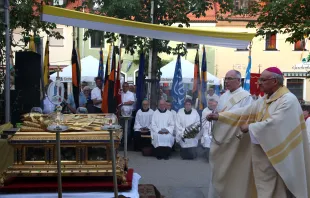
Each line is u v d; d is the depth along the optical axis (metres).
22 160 3.56
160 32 4.69
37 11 8.44
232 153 4.12
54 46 19.48
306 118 5.91
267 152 3.68
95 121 3.85
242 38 4.71
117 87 8.72
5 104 5.44
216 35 4.70
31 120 3.74
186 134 6.58
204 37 4.74
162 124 8.20
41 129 3.63
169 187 5.75
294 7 8.14
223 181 4.18
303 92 20.67
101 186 3.55
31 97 6.23
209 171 6.86
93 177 3.68
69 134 3.55
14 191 3.48
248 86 10.40
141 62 9.36
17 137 3.52
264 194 3.73
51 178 3.64
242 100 4.51
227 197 4.15
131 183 3.69
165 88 12.95
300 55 20.34
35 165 3.54
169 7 9.41
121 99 8.77
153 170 6.92
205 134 7.92
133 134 8.81
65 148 3.58
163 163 7.53
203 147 7.93
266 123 3.67
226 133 4.12
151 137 8.21
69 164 3.56
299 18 8.38
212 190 4.45
